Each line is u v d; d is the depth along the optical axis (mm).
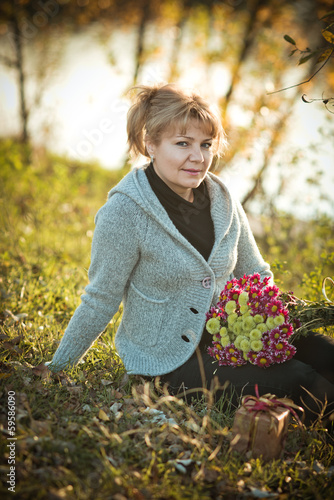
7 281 3771
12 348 2711
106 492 1739
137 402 2318
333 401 2189
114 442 1985
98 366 2732
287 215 5539
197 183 2402
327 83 6113
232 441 2018
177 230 2391
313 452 2143
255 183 5703
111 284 2422
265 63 6199
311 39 6645
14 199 6156
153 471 1907
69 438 1995
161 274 2398
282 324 2217
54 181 6699
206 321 2426
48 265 4277
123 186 2430
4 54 9070
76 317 2467
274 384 2223
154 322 2477
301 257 5273
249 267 2775
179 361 2459
